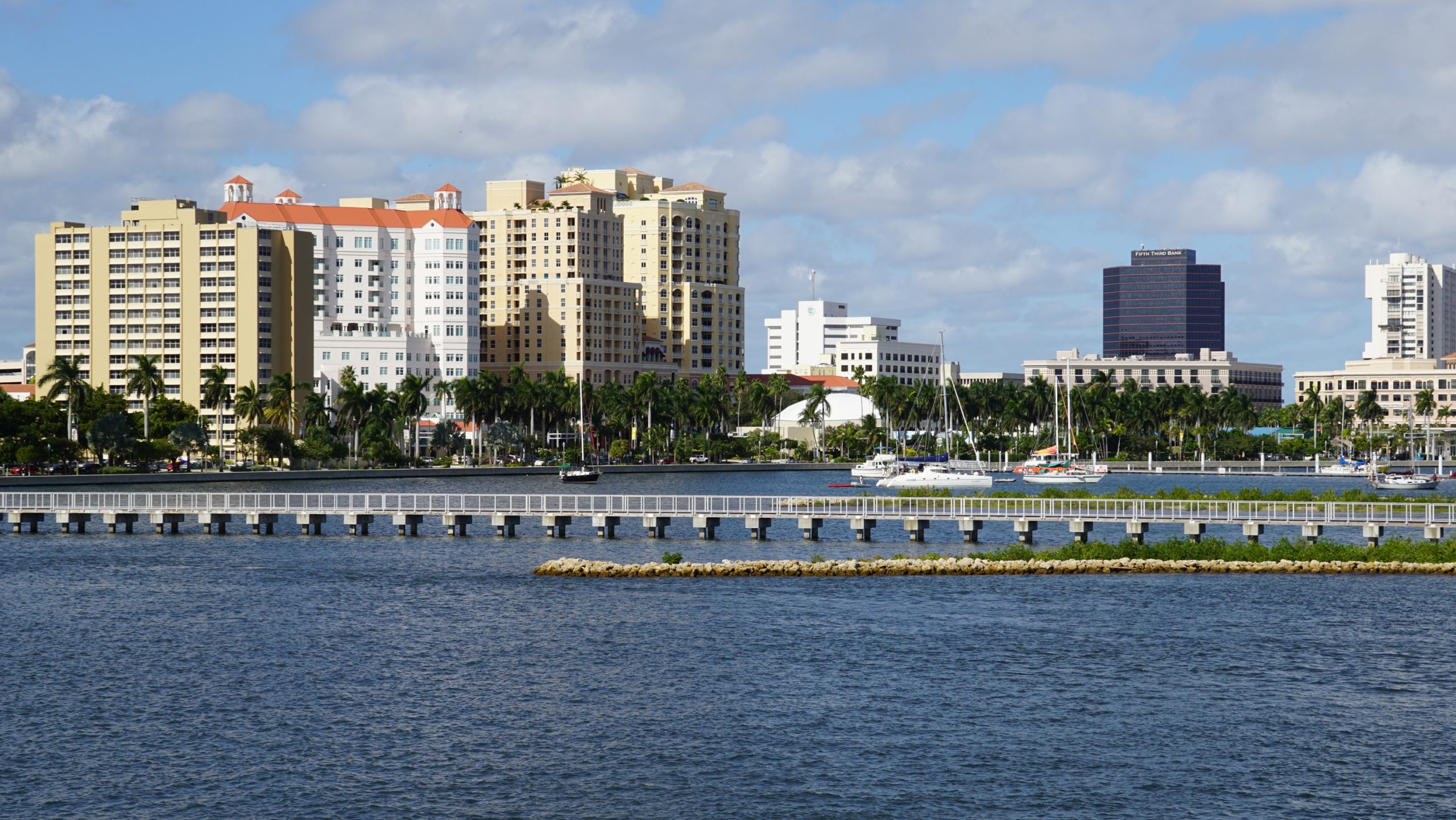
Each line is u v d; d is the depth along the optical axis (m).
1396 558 157.75
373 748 91.19
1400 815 79.88
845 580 149.88
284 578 154.00
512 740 92.81
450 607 135.88
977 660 113.12
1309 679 107.31
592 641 120.50
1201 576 152.12
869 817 79.88
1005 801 82.06
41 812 79.75
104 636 122.81
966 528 180.75
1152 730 94.94
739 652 116.00
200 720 96.94
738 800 82.31
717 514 189.62
